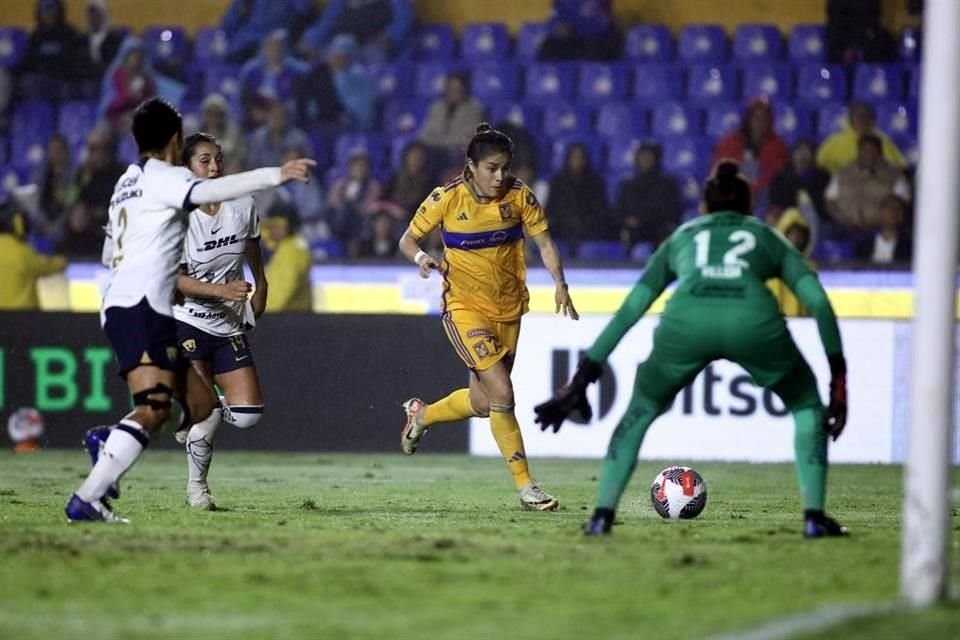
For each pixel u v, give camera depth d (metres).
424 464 48.75
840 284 57.56
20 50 73.62
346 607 16.86
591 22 73.12
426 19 74.69
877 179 63.66
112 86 70.19
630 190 63.56
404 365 52.72
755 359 23.34
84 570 19.53
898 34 71.69
